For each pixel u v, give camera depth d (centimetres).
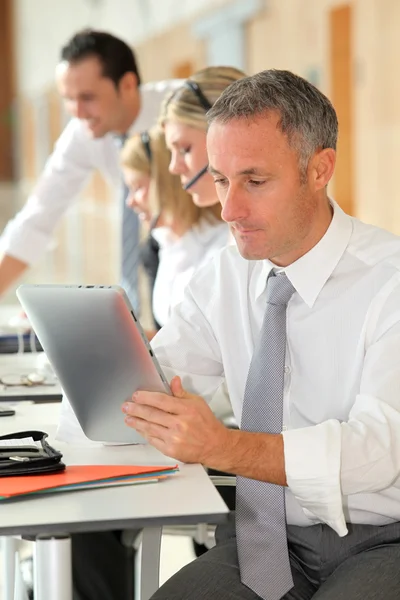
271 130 194
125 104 432
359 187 614
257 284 224
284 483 185
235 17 784
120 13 1222
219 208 353
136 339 192
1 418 257
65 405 228
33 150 1841
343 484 186
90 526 167
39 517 169
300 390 214
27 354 367
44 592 166
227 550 215
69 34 1495
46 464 192
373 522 206
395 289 205
